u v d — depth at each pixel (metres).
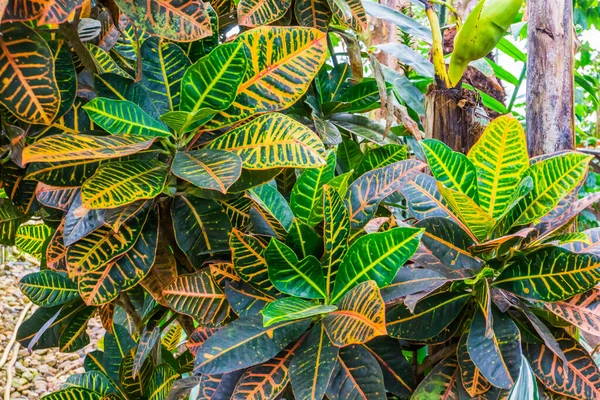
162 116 1.58
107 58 1.82
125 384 1.90
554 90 1.83
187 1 1.58
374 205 1.74
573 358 1.66
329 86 2.12
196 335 1.73
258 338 1.61
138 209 1.64
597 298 1.64
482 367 1.57
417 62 2.42
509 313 1.68
